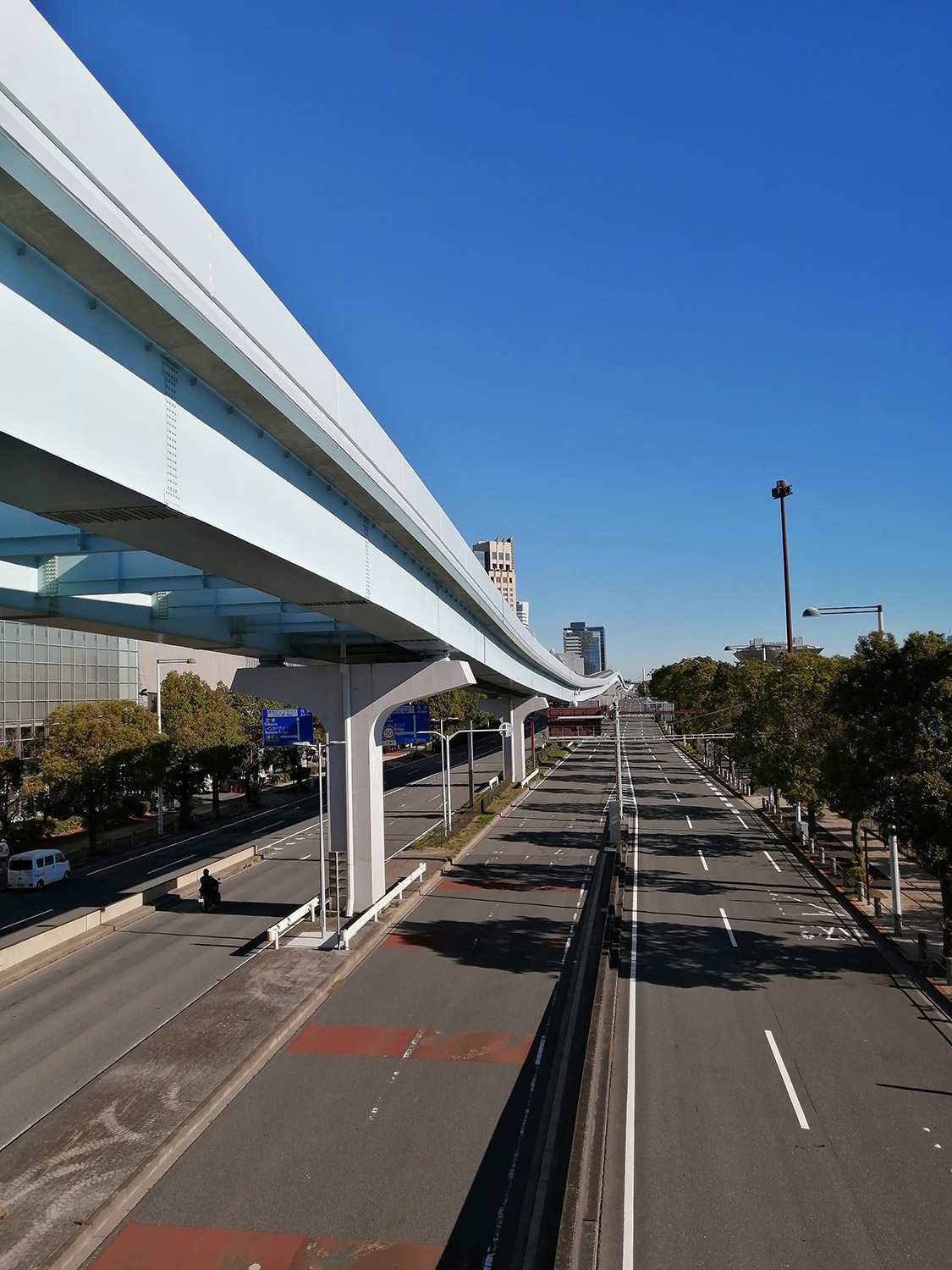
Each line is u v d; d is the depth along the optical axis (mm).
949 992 20172
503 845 43250
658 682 137000
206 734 51344
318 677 29172
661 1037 17953
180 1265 10875
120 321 9711
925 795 18766
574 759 97812
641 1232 11156
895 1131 13852
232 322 10820
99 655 60344
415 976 22516
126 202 8438
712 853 40125
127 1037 18781
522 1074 16438
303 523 15414
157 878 36656
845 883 32250
